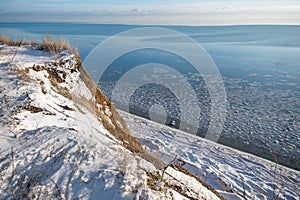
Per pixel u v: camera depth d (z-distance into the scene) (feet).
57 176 9.39
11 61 20.95
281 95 58.03
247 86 66.03
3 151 10.35
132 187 9.36
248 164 27.89
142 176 10.26
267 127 40.06
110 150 11.80
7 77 17.75
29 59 23.18
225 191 21.90
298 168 28.60
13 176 9.10
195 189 13.64
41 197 8.46
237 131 38.14
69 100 18.79
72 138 11.89
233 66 95.30
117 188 9.17
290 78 75.46
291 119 43.50
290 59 113.39
